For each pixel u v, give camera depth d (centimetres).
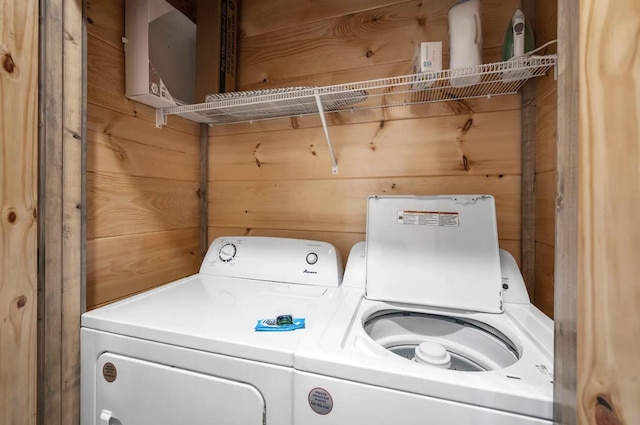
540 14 104
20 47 75
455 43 98
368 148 132
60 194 86
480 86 110
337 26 137
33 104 78
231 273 130
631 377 36
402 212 112
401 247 110
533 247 109
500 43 115
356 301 102
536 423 51
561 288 47
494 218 103
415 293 104
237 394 69
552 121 94
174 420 74
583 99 41
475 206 105
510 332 83
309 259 123
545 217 100
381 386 59
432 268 105
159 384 76
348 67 135
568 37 45
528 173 110
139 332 79
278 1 146
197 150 155
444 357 77
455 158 121
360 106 132
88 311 94
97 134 103
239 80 152
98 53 103
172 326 78
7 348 73
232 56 145
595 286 40
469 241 104
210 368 71
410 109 126
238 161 153
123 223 114
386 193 130
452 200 108
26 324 77
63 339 85
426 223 109
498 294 96
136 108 119
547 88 98
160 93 117
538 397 51
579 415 41
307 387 63
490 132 117
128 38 112
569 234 45
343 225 136
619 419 37
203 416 71
